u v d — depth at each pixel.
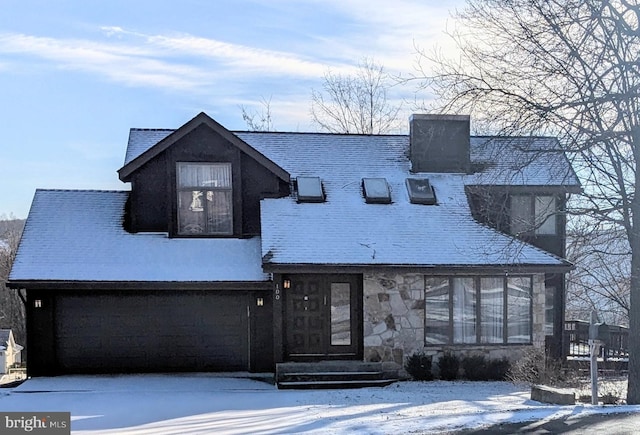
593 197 12.06
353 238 14.50
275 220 14.91
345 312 14.50
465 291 14.54
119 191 16.91
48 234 14.91
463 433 7.94
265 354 14.69
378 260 13.80
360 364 13.64
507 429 8.14
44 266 13.88
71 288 13.72
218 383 13.16
